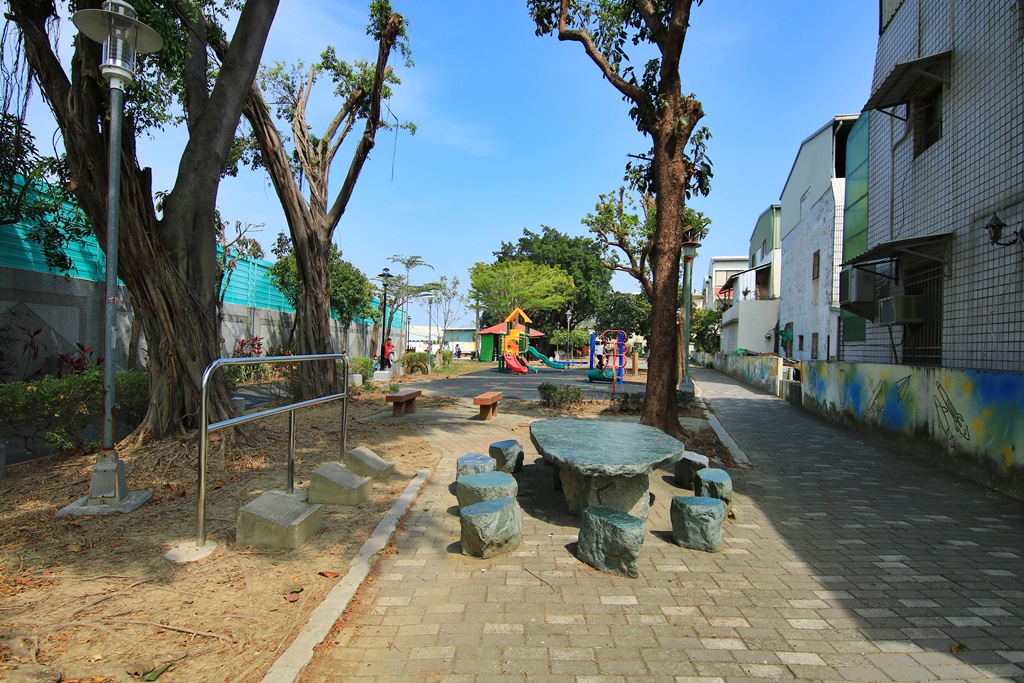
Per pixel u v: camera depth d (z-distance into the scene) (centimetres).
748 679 277
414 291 3166
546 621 329
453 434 910
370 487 559
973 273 791
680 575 398
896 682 277
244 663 274
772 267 2791
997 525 519
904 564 425
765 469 745
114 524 445
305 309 1262
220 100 742
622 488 488
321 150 1430
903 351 1012
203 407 398
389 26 1170
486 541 413
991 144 754
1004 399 632
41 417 666
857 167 1305
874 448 909
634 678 275
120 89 484
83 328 1369
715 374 2936
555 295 4184
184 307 697
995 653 304
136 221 666
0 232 1161
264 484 571
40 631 295
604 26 980
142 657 276
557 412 1223
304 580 364
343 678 271
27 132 798
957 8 845
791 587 382
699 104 843
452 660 288
